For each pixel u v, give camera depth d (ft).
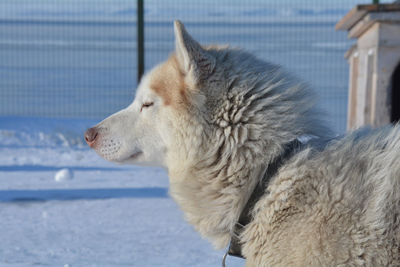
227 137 9.86
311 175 9.30
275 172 9.70
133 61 69.41
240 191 9.95
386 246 8.72
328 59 67.67
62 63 68.18
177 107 10.25
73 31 89.25
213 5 44.75
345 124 39.14
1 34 84.58
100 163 30.17
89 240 17.01
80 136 35.76
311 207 9.08
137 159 11.30
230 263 15.11
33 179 25.84
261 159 9.74
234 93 9.88
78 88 53.93
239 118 9.78
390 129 10.13
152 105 10.85
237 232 10.20
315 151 9.71
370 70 28.73
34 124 37.47
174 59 10.78
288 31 85.51
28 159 30.55
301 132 9.96
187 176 10.37
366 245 8.73
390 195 8.87
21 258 15.28
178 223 18.98
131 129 11.22
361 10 27.25
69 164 29.60
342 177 9.14
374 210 8.80
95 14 95.35
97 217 19.65
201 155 10.11
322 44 80.79
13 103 47.26
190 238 17.34
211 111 10.00
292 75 10.57
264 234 9.43
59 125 37.32
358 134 10.26
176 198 10.88
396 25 27.40
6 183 24.86
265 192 9.71
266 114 9.78
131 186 24.67
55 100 48.52
